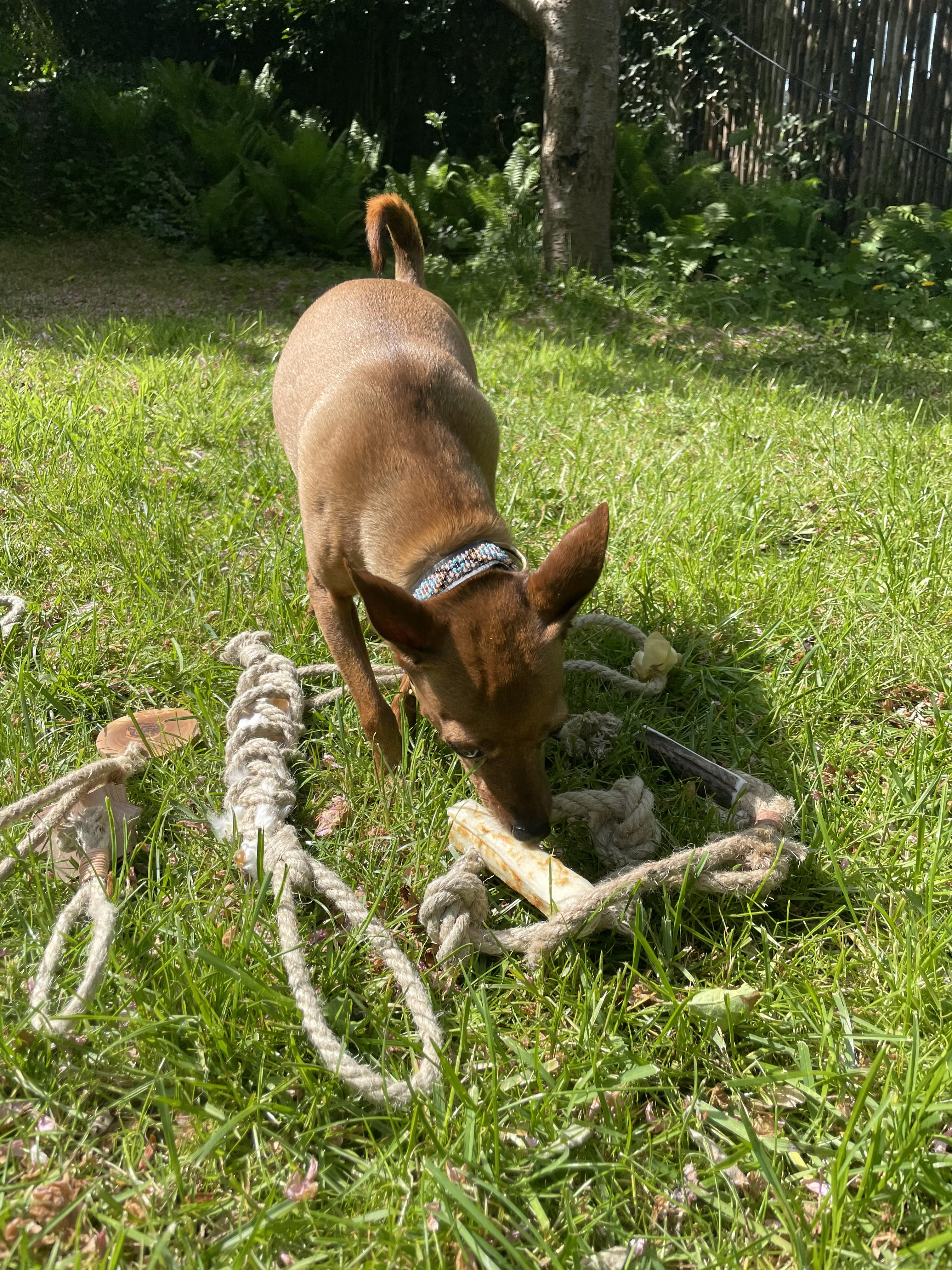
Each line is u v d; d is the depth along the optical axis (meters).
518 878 0.70
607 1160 0.54
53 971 0.60
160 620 1.00
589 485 1.40
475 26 4.28
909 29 3.39
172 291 2.96
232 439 1.47
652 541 1.22
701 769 0.83
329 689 0.95
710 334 2.49
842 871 0.74
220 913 0.67
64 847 0.70
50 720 0.86
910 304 2.75
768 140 3.70
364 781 0.83
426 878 0.73
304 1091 0.57
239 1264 0.45
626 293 2.76
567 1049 0.60
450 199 3.48
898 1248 0.50
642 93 3.95
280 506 1.27
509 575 0.74
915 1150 0.52
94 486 1.26
